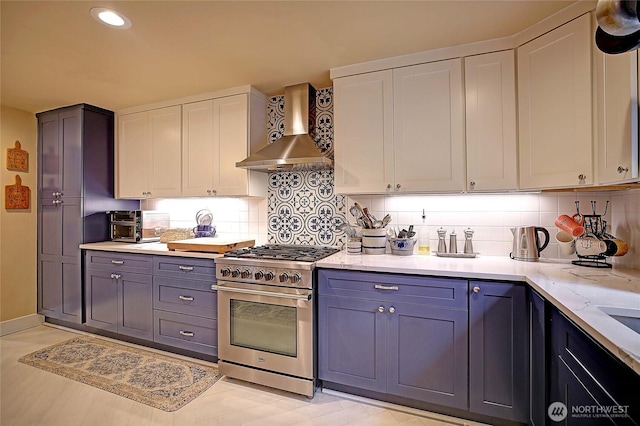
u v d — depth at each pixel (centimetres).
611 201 189
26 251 315
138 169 303
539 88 172
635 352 75
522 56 181
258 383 208
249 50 201
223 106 265
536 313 144
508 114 186
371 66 217
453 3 155
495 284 160
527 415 155
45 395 199
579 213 196
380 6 158
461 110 196
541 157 171
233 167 262
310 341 194
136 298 265
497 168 188
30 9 157
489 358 162
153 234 311
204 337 237
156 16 165
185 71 230
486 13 163
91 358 248
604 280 146
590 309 107
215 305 232
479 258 207
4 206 300
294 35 184
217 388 208
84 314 295
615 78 130
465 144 195
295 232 275
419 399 175
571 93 156
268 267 204
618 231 182
